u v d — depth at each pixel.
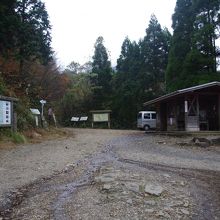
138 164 11.45
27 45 23.81
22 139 16.95
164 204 6.89
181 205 6.95
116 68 49.25
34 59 27.22
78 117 44.53
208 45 29.64
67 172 10.02
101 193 7.49
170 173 10.02
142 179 8.60
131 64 44.03
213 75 28.75
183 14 32.56
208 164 11.85
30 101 26.92
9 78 25.77
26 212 6.57
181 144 17.56
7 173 9.67
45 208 6.75
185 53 32.03
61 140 19.41
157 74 41.03
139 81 40.97
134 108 40.69
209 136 20.19
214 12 30.14
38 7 26.33
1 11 19.75
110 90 47.59
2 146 14.80
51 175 9.56
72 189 8.04
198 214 6.59
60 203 7.03
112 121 42.03
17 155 12.84
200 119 24.72
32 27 24.45
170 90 32.19
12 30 20.92
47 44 28.31
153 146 17.12
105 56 50.69
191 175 9.88
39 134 20.58
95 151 14.80
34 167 10.59
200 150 15.60
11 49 23.11
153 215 6.34
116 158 12.80
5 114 16.72
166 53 41.06
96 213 6.42
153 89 40.84
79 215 6.34
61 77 38.44
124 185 7.84
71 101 46.31
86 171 10.12
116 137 22.66
